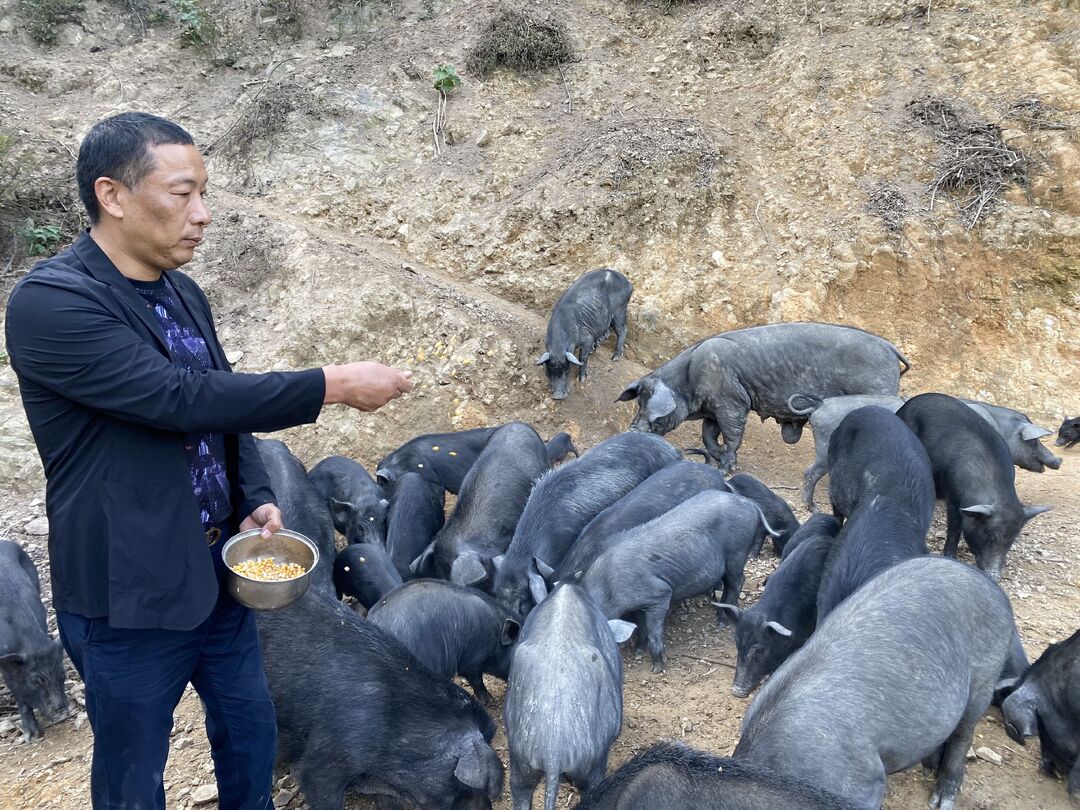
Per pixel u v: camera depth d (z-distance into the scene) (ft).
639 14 42.57
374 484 24.95
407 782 13.30
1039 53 36.06
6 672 16.71
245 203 36.63
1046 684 14.67
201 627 9.80
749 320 33.55
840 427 21.68
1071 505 25.31
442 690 13.97
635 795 10.52
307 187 37.04
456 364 31.12
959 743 14.12
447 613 16.92
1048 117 34.37
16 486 27.04
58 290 8.16
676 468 22.21
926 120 35.91
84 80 42.22
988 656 13.76
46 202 36.09
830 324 29.09
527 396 31.32
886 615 13.38
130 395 8.08
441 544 22.26
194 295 10.28
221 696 10.66
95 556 8.76
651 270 34.68
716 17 41.24
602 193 35.04
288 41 43.55
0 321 31.71
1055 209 33.17
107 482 8.63
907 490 18.99
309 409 8.47
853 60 38.29
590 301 31.04
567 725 13.43
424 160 38.01
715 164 36.27
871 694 12.58
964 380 32.37
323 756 13.26
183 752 16.08
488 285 34.88
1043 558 22.24
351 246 34.53
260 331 31.45
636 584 18.37
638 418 29.63
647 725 16.72
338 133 38.22
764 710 12.73
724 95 39.50
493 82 40.27
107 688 9.17
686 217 35.53
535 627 15.02
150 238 8.77
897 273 33.37
